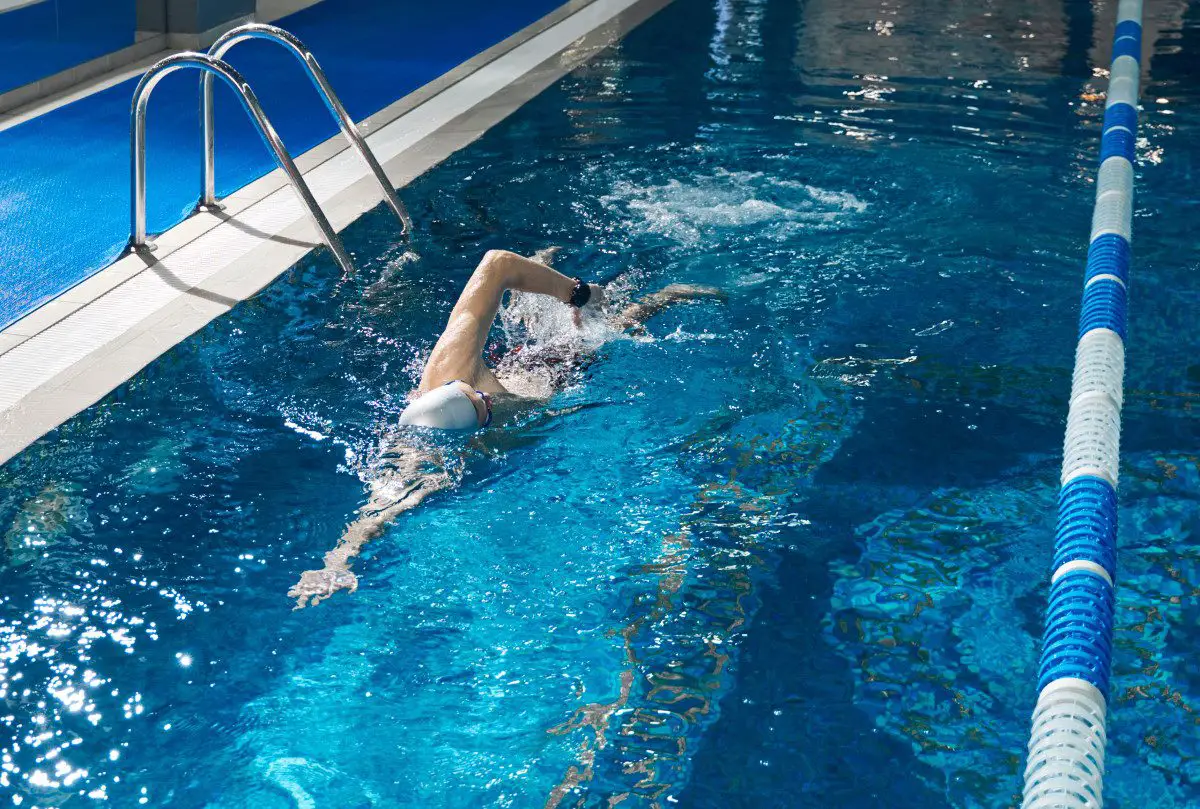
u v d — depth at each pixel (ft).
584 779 6.35
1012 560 8.19
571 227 14.43
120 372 10.85
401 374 10.87
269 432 9.84
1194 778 6.24
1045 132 18.03
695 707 6.88
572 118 19.16
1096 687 5.71
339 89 21.76
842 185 15.72
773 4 28.32
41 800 6.21
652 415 10.04
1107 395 9.01
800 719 6.77
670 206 15.03
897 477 9.21
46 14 22.08
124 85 23.09
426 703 6.93
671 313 11.98
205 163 15.30
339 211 15.25
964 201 15.14
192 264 13.56
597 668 7.20
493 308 10.37
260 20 27.99
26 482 9.07
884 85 20.76
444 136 18.45
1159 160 16.63
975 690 6.98
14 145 18.90
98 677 7.08
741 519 8.68
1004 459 9.48
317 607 7.73
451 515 8.66
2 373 10.80
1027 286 12.69
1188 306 12.13
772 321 11.85
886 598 7.81
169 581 7.96
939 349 11.30
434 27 27.02
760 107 19.49
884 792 6.24
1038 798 5.00
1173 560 8.11
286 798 6.24
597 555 8.25
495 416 9.64
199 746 6.59
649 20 26.81
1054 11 27.22
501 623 7.59
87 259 13.76
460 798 6.24
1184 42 23.77
